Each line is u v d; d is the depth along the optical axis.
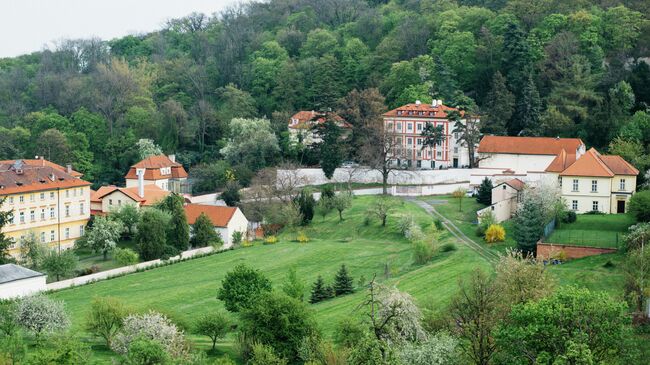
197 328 107.19
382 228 175.38
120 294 140.75
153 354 83.38
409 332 87.75
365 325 92.06
